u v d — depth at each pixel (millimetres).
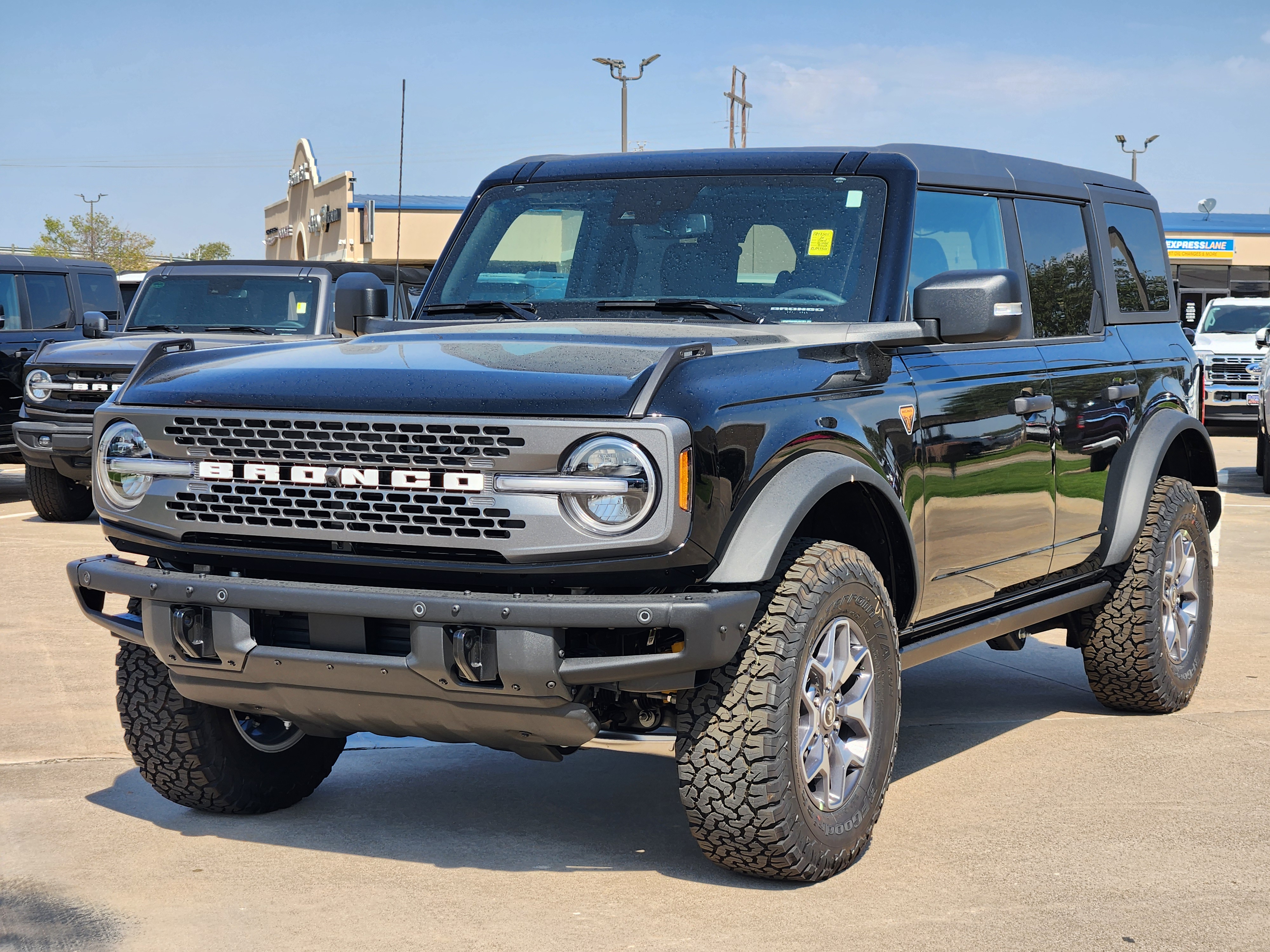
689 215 5016
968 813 4770
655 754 5520
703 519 3609
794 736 3877
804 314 4688
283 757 4691
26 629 7590
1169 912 3857
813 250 4805
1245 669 7133
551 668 3580
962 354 4938
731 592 3711
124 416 4059
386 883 4051
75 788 4934
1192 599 6406
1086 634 6098
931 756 5547
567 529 3561
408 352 4105
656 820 4668
